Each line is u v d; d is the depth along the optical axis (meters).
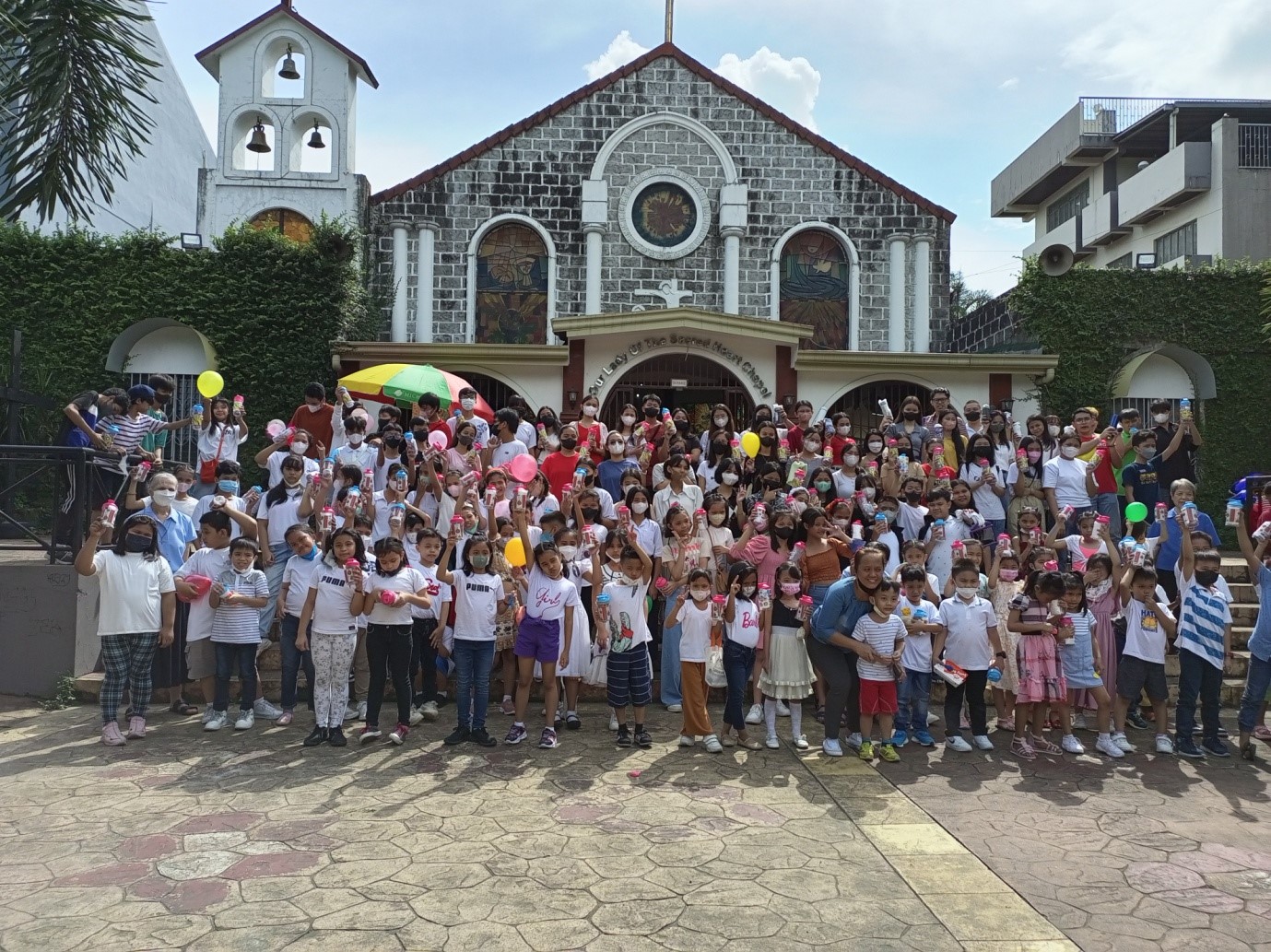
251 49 17.91
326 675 7.09
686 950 4.07
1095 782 6.76
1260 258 23.20
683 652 7.29
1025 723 7.48
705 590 7.25
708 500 8.53
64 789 6.02
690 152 18.22
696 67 18.17
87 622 8.58
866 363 15.35
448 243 17.78
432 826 5.47
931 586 8.16
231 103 17.81
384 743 7.24
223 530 7.66
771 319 16.25
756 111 18.28
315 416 10.68
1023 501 10.73
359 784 6.21
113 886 4.60
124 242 14.72
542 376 15.33
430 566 8.01
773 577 8.19
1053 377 15.47
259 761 6.68
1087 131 28.39
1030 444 11.06
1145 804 6.29
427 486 9.23
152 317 14.67
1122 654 7.64
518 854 5.07
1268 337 15.62
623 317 14.91
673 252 18.03
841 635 7.14
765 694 7.50
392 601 7.04
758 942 4.16
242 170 17.62
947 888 4.81
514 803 5.91
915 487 9.66
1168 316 15.70
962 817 5.93
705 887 4.73
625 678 7.23
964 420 12.59
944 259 18.33
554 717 7.31
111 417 9.53
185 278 14.77
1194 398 15.95
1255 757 7.48
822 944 4.17
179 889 4.56
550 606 7.30
